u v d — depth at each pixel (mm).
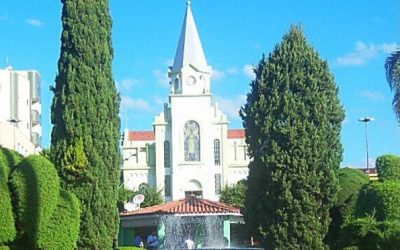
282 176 29562
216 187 99250
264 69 31219
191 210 40219
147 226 42594
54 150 27812
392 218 24719
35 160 21734
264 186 30031
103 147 27984
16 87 76812
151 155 100938
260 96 30891
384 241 23406
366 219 24781
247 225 30688
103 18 29188
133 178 100250
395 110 29531
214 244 39875
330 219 29562
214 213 39719
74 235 22312
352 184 30312
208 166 99250
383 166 27719
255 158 30641
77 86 28109
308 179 29453
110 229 27812
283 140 29953
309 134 29953
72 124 27750
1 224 20781
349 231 25516
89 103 28062
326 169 29828
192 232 40375
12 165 21984
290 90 30719
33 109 84688
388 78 29734
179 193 98438
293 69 30875
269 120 30375
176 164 99125
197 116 100125
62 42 28641
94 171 27484
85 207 27172
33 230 21328
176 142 99625
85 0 28891
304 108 30266
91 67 28453
